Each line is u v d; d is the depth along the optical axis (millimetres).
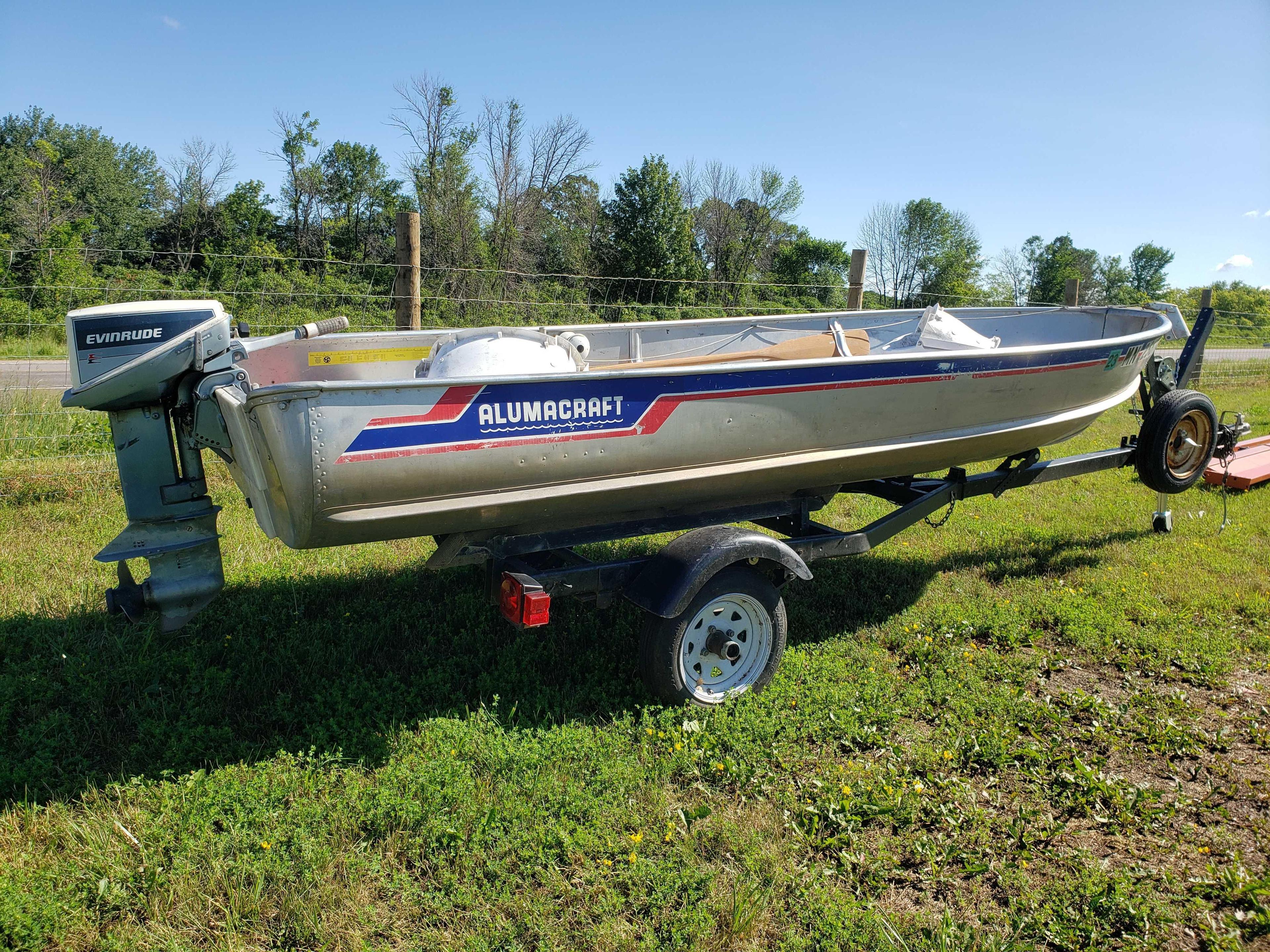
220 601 4426
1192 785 3115
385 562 5117
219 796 2787
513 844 2623
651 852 2643
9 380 10188
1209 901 2529
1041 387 4633
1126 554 5605
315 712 3410
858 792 2959
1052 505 6910
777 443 3766
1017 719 3500
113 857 2510
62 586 4551
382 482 2943
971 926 2371
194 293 8555
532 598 3213
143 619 4035
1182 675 3953
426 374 3951
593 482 3387
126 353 3332
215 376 3383
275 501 3055
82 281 21125
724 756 3154
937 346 6027
